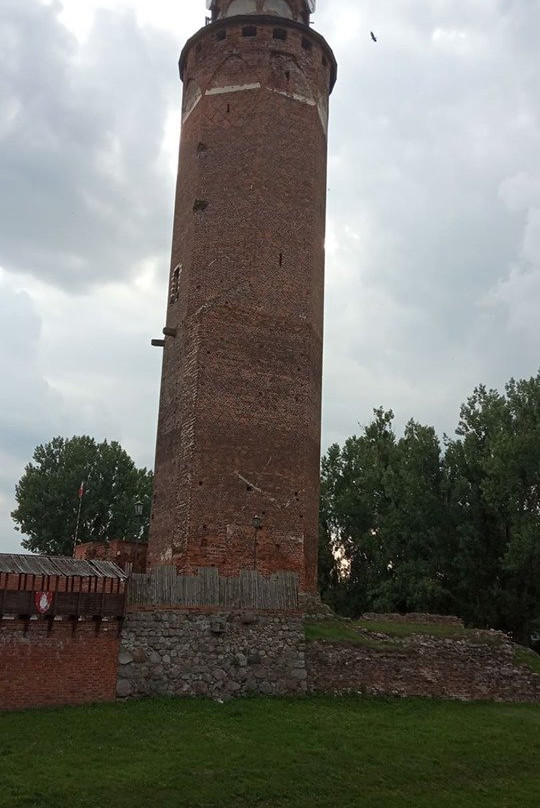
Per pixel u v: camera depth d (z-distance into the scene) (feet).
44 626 77.66
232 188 122.52
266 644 90.22
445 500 151.43
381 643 97.86
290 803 60.03
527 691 100.78
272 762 66.39
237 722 76.38
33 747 64.18
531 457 137.69
